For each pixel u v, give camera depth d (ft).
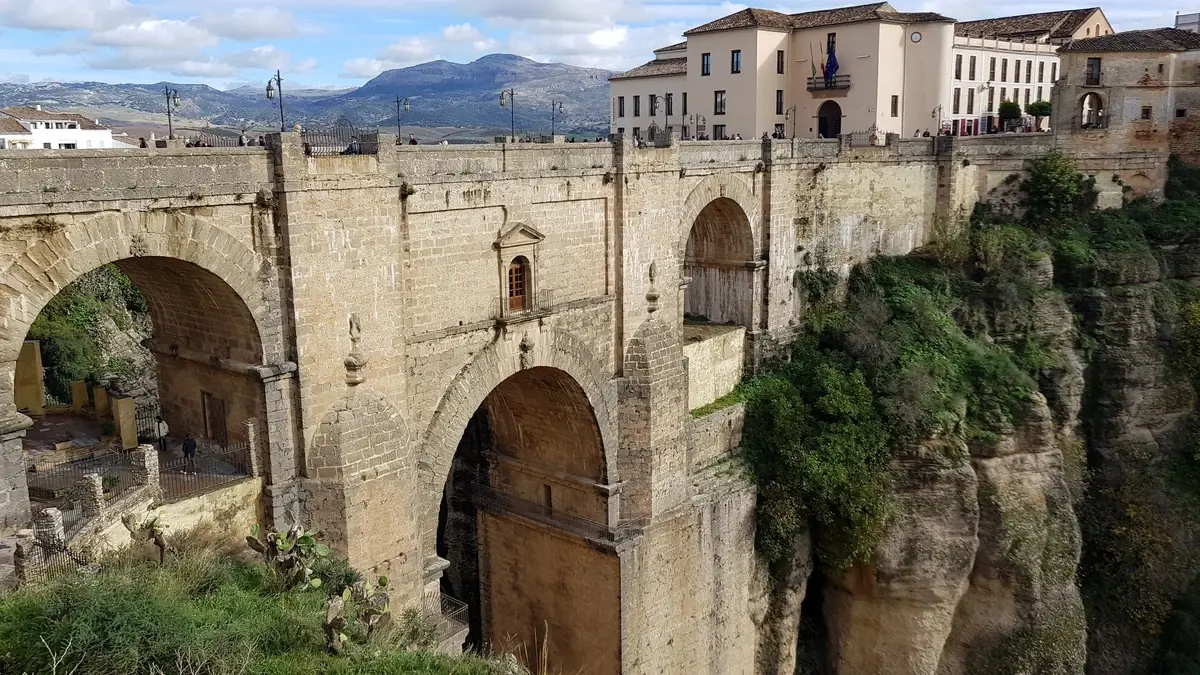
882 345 153.28
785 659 144.05
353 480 87.04
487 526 135.33
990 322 171.32
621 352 120.37
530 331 106.93
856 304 162.81
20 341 66.39
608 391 119.75
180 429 93.35
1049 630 150.10
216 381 87.10
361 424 87.76
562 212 109.29
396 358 91.35
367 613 73.87
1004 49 239.50
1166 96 192.75
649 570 122.42
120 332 166.71
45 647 54.54
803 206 153.38
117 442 96.73
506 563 134.00
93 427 104.22
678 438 126.82
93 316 163.84
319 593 75.77
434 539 99.35
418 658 70.28
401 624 84.99
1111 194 194.49
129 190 70.03
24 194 64.39
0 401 66.18
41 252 66.28
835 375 147.64
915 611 145.38
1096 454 177.37
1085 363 176.04
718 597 133.39
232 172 76.84
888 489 144.46
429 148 92.32
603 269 116.78
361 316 87.35
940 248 176.55
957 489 145.07
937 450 145.07
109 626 56.65
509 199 101.71
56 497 78.89
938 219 182.80
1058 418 168.04
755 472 139.23
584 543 121.29
